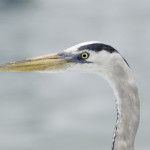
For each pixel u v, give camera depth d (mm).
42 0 44625
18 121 20312
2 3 43812
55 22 37469
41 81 24406
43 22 37844
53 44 31266
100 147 17672
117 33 32188
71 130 19203
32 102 22172
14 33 34844
